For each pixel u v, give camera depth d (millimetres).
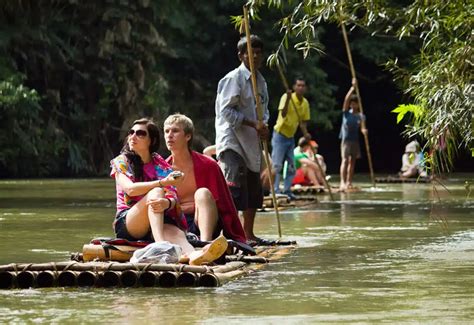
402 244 17875
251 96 18203
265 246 17609
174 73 66875
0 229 20922
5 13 55500
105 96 59469
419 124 14359
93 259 14461
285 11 64500
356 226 21625
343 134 37438
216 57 67812
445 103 13727
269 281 13312
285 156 30000
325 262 15352
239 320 10453
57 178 53062
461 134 13797
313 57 67062
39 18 56438
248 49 17906
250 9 15781
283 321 10383
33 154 55188
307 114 30656
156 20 64812
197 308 11219
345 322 10320
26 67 57656
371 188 39406
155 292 12391
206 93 66625
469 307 11211
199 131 64625
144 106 60625
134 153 15125
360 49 70125
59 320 10531
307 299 11812
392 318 10531
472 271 14211
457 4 14492
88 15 58469
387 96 75062
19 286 12836
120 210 14875
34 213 25547
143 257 13844
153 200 14359
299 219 23562
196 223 15859
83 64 59281
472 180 46875
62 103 59188
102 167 59656
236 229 16062
